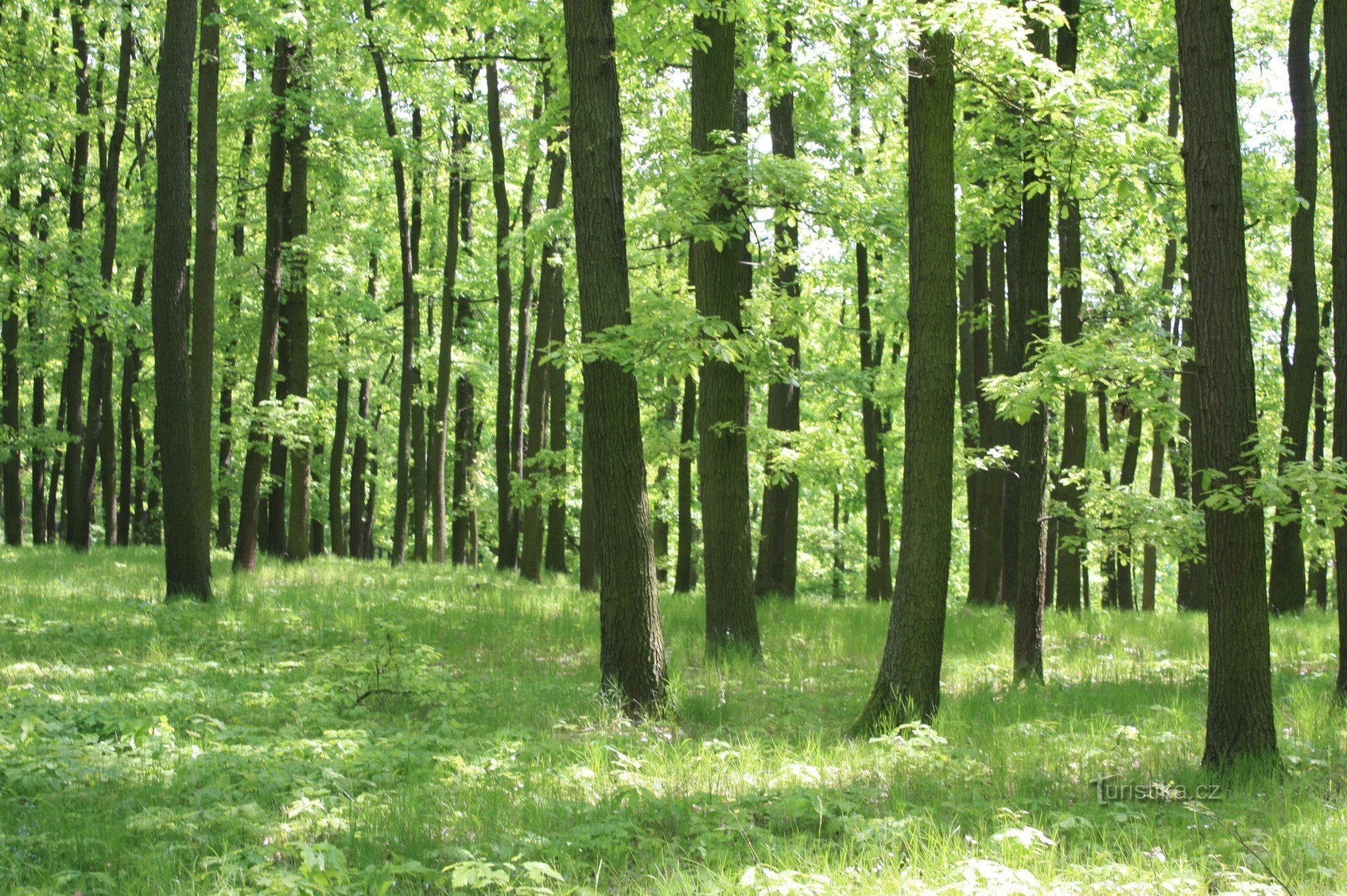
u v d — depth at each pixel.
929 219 8.37
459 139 24.31
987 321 15.74
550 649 11.77
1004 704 9.21
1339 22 9.16
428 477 33.44
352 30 18.88
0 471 32.94
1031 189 10.62
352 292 23.45
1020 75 9.34
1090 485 11.27
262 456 19.44
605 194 8.91
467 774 6.31
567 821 5.40
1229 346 6.73
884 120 17.88
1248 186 12.62
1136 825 5.29
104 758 6.16
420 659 9.41
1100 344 8.77
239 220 22.11
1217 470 6.71
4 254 15.23
